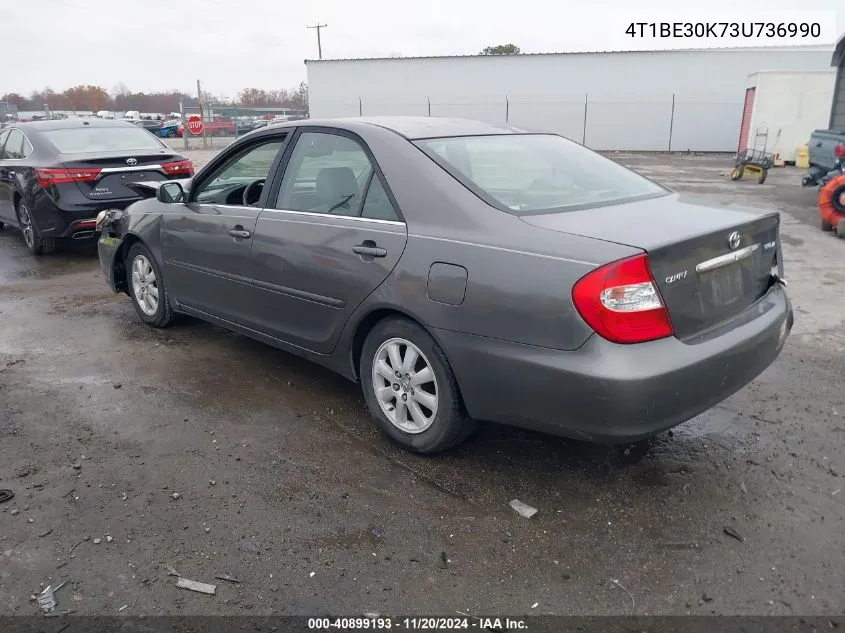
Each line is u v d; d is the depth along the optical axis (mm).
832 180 9727
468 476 3373
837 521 3014
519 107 32938
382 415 3645
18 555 2787
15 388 4402
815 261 8031
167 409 4109
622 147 32125
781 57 29547
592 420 2785
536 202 3330
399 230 3385
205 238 4629
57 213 7949
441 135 3785
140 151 8602
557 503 3152
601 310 2705
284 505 3141
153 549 2834
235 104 67125
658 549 2838
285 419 3982
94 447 3654
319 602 2553
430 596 2584
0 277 7504
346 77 34625
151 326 5625
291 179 4094
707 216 3258
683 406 2840
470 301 3045
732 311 3178
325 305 3771
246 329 4520
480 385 3086
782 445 3664
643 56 30766
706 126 30953
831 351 5039
